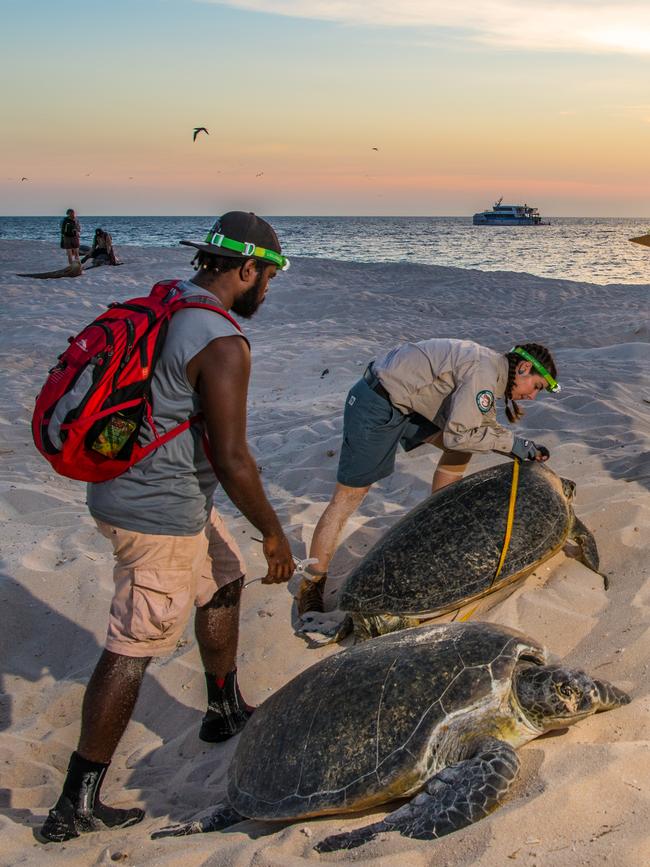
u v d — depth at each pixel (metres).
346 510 4.54
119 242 62.81
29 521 6.09
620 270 34.00
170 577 3.01
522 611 4.00
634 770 2.64
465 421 4.24
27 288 19.19
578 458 6.21
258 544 5.43
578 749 2.78
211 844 2.72
